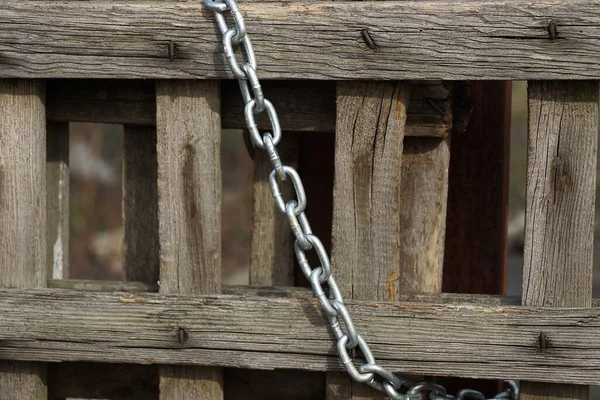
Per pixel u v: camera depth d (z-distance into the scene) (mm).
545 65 2557
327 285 2824
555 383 2699
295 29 2645
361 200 2711
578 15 2523
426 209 2871
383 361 2717
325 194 3215
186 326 2787
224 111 2850
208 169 2775
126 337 2814
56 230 3160
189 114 2762
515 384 2963
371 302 2705
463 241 3211
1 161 2857
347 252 2736
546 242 2645
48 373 3039
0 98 2842
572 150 2605
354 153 2703
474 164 3174
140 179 3131
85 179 9273
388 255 2713
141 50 2719
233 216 9625
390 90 2664
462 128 2908
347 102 2689
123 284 2943
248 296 2766
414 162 2869
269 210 3098
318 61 2650
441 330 2684
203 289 2807
